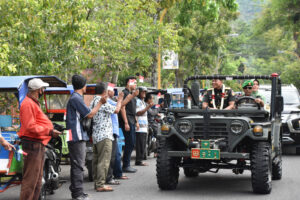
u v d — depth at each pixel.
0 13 14.33
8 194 9.71
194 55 39.44
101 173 9.85
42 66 15.09
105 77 25.62
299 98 19.02
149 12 26.08
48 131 7.55
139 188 10.27
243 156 9.11
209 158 9.14
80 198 8.86
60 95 12.33
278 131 10.97
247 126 9.27
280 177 11.53
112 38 21.58
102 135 9.75
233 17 41.28
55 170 9.23
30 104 7.46
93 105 9.76
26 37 14.20
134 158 16.22
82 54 16.72
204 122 9.45
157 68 29.48
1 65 12.25
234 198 9.12
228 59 72.88
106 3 22.05
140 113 13.81
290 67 66.62
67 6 14.77
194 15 38.38
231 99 10.62
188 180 11.42
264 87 18.16
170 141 9.94
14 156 8.23
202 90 13.81
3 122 8.78
